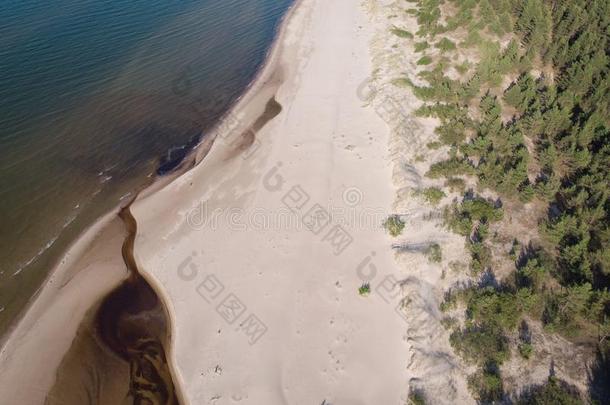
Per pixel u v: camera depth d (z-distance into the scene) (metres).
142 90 52.44
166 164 43.78
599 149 37.34
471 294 29.41
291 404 26.20
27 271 34.81
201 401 26.80
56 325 31.55
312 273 32.75
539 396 24.59
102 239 37.12
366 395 26.36
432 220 34.66
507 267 30.94
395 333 29.06
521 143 39.06
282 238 35.31
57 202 39.75
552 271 30.17
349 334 29.19
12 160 42.69
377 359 27.89
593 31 49.47
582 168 36.41
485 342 26.97
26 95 50.12
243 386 27.17
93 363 29.45
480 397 25.28
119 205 39.94
